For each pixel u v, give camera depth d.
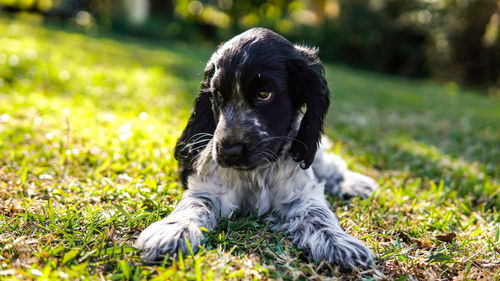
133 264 0.49
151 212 0.59
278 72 0.56
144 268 0.48
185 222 0.53
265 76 0.55
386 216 0.63
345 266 0.50
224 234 0.55
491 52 2.87
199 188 0.60
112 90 1.26
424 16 3.39
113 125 0.92
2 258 0.47
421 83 3.12
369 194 0.71
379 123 1.29
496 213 0.67
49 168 0.69
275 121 0.56
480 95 2.56
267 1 4.09
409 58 3.53
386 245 0.55
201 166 0.62
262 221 0.60
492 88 2.90
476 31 2.91
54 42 2.01
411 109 1.61
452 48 3.03
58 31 2.47
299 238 0.55
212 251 0.50
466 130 1.25
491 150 1.03
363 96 1.82
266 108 0.56
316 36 3.81
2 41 1.70
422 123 1.34
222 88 0.56
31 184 0.64
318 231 0.54
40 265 0.47
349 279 0.49
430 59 3.35
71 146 0.77
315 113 0.58
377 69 3.66
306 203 0.59
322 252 0.52
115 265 0.48
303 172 0.62
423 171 0.84
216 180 0.61
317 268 0.50
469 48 2.96
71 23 3.30
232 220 0.60
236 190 0.62
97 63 1.69
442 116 1.50
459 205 0.69
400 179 0.80
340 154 0.91
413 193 0.71
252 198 0.62
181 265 0.47
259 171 0.61
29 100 1.03
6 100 1.01
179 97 1.28
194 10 4.06
